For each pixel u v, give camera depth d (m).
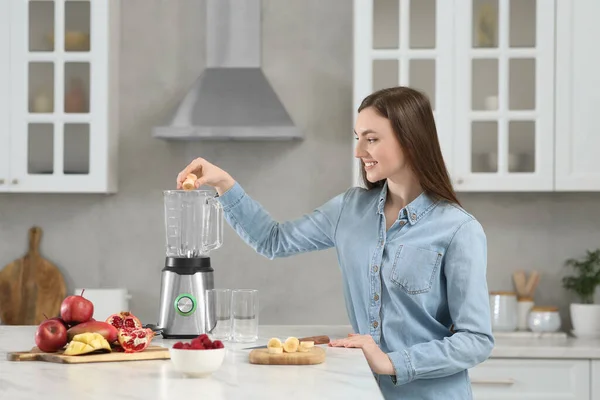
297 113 4.17
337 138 4.16
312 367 1.72
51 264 4.18
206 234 2.36
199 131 3.78
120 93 4.18
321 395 1.41
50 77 3.89
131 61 4.19
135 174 4.18
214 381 1.55
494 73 3.77
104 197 4.19
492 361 3.53
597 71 3.74
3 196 4.20
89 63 3.89
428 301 2.11
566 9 3.75
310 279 4.17
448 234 2.11
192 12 4.18
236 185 2.41
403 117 2.11
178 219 2.35
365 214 2.27
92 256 4.19
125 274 4.18
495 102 3.77
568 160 3.75
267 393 1.43
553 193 4.13
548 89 3.75
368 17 3.76
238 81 3.98
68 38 3.89
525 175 3.75
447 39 3.76
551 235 4.14
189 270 2.22
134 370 1.68
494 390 3.53
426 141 2.14
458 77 3.76
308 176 4.16
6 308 4.16
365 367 1.72
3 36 3.88
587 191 4.04
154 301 4.18
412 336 2.12
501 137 3.75
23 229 4.19
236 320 2.11
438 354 1.99
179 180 2.36
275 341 1.80
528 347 3.54
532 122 3.77
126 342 1.83
